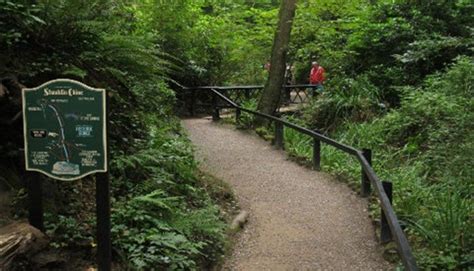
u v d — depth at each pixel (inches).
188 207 221.0
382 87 501.0
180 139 319.0
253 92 653.9
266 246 208.5
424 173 310.0
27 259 131.4
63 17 183.8
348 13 600.7
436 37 494.3
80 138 136.5
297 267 188.4
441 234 197.5
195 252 166.1
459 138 288.5
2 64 169.8
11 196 158.4
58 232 151.7
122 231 164.4
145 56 218.7
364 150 275.7
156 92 302.8
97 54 190.9
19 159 170.7
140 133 247.9
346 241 213.3
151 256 155.3
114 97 211.2
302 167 348.8
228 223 228.4
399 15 557.3
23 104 137.4
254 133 479.2
